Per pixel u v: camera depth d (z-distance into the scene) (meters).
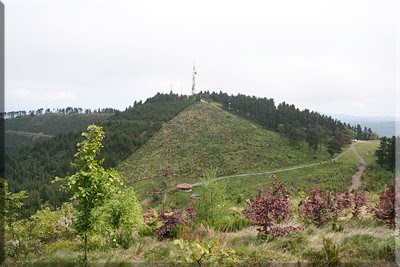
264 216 7.63
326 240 5.97
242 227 9.59
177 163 109.19
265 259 5.90
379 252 5.85
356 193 10.62
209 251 4.86
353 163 104.69
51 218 12.92
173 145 125.19
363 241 6.73
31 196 70.31
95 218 5.86
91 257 6.67
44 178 98.00
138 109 170.75
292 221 9.24
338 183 79.81
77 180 5.77
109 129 142.38
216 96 193.88
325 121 151.75
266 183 87.25
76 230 5.91
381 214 7.84
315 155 117.19
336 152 120.06
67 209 14.07
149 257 6.61
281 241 7.12
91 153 5.84
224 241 7.46
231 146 121.31
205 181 15.23
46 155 117.50
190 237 8.20
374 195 14.34
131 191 9.14
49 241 11.02
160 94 193.38
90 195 5.88
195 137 131.62
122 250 7.49
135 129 139.38
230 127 140.25
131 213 8.80
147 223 10.65
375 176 81.06
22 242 8.05
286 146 124.00
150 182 93.00
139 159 114.88
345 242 6.86
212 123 144.62
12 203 8.17
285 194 8.34
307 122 145.75
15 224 9.57
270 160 110.00
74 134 135.25
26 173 101.06
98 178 5.72
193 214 11.33
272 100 185.62
